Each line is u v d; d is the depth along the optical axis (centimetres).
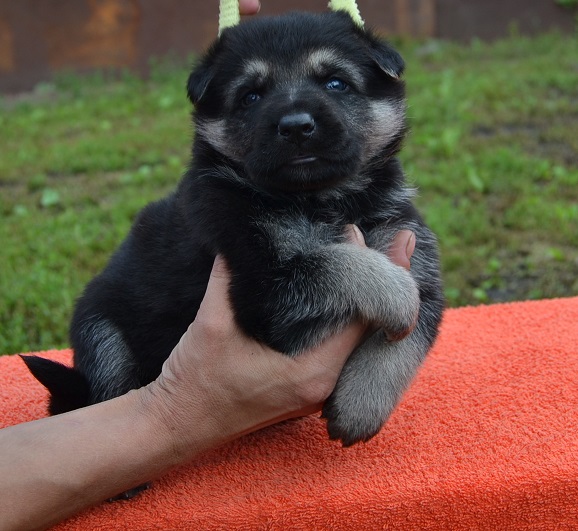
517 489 61
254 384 60
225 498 60
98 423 59
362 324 63
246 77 70
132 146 191
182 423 59
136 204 151
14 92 260
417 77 229
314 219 67
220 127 70
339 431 63
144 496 61
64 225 145
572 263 125
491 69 238
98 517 59
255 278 62
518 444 65
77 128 212
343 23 72
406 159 170
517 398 71
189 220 66
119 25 265
